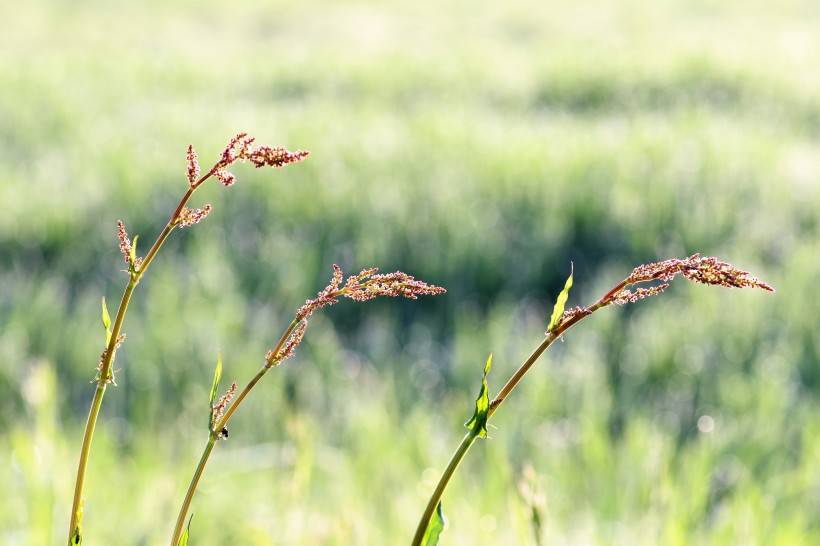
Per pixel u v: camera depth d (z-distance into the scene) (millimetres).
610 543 3658
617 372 7160
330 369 6672
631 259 9273
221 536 3625
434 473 4164
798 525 3773
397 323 8273
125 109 16344
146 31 37875
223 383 6086
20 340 6934
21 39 34844
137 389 6441
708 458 4605
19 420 5895
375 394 6395
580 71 20719
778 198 10258
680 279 8570
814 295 7570
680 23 37812
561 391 6281
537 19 40469
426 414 5879
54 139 13984
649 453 4602
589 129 13969
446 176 10609
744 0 44281
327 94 20406
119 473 4668
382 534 3648
